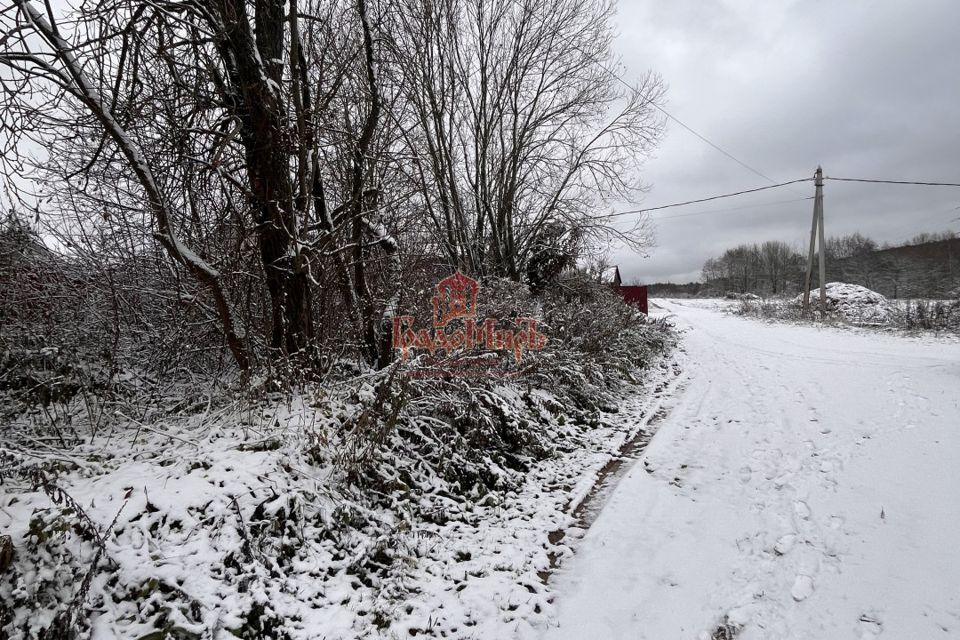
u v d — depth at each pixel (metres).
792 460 5.32
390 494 4.18
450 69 10.32
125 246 5.50
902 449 5.23
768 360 11.89
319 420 4.41
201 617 2.50
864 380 8.61
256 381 4.69
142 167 4.04
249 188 5.20
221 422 4.46
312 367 5.20
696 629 2.90
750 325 21.42
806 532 3.83
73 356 4.88
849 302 22.97
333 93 5.44
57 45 3.65
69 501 2.63
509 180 11.96
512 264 12.27
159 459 3.62
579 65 11.68
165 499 3.02
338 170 6.27
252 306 5.64
